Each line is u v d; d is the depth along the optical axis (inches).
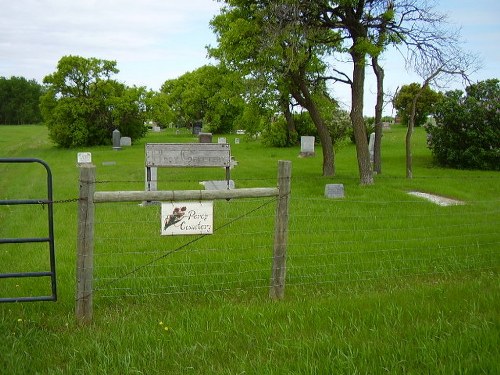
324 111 964.6
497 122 990.4
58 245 371.9
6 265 323.3
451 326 201.5
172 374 174.4
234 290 268.1
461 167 1026.7
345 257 327.9
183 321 217.9
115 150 1541.6
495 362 166.2
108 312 236.2
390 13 698.2
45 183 770.8
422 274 298.8
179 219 238.5
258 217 452.8
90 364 177.9
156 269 296.5
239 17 813.2
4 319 219.9
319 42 788.0
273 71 816.9
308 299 247.9
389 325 208.4
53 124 1732.3
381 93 902.4
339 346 184.7
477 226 422.3
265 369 170.4
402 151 1330.0
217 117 2536.9
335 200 578.2
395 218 464.1
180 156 585.0
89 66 1734.7
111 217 471.2
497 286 259.6
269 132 1524.4
